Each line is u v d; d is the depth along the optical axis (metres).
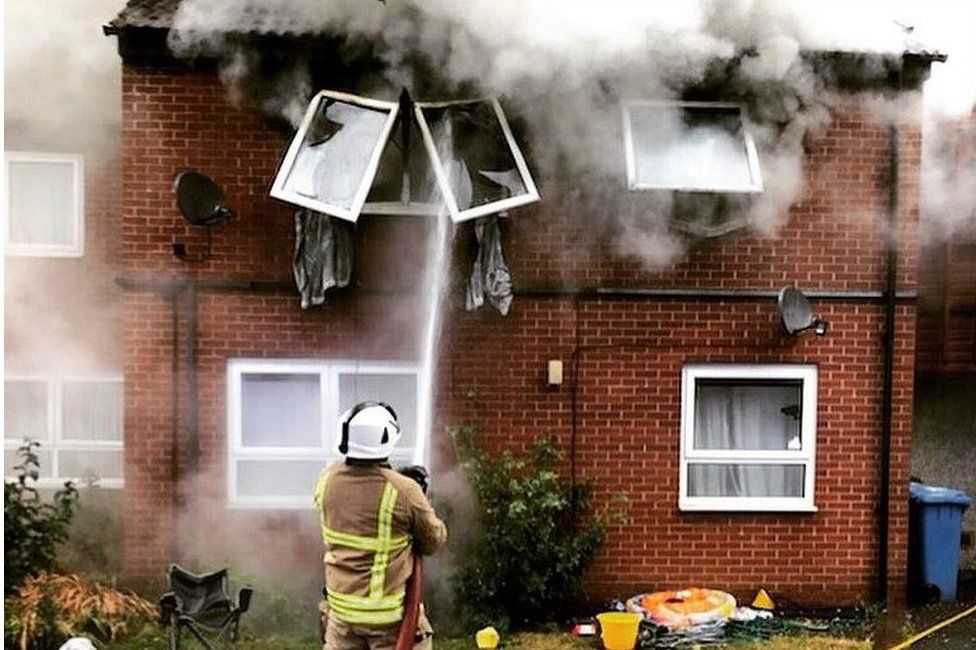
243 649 5.97
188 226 6.70
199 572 6.74
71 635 5.74
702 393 7.12
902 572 7.00
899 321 6.97
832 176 6.90
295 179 6.34
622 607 6.82
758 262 6.91
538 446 6.71
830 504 7.02
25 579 6.16
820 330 6.82
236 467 6.85
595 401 6.91
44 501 7.27
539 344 6.87
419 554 4.26
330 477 4.23
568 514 6.88
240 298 6.75
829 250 6.93
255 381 6.89
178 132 6.65
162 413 6.75
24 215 7.29
